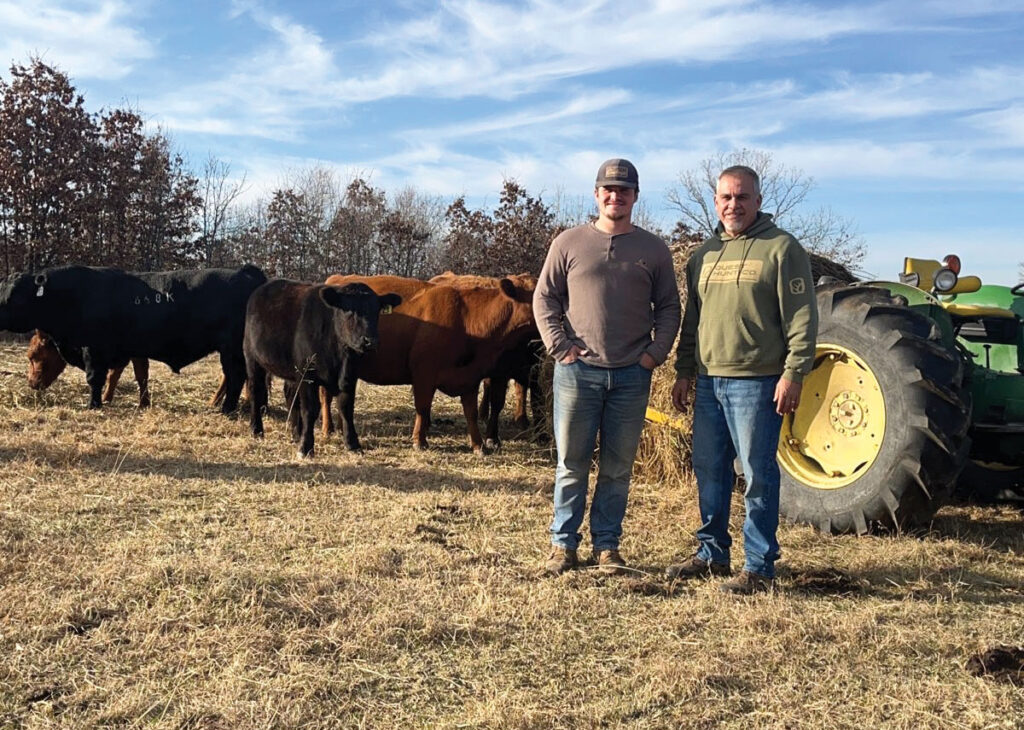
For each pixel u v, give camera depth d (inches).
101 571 153.7
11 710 106.4
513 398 435.8
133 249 984.3
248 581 149.6
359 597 146.0
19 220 858.8
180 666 119.3
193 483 232.8
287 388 319.9
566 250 166.2
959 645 131.3
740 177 156.0
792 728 106.7
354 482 244.5
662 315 168.1
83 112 906.7
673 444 250.1
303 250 1212.5
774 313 155.1
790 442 207.0
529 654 127.5
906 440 181.3
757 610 141.9
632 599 152.1
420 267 1310.3
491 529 197.8
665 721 107.8
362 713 109.0
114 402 395.5
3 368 468.4
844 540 190.5
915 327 188.5
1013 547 189.3
